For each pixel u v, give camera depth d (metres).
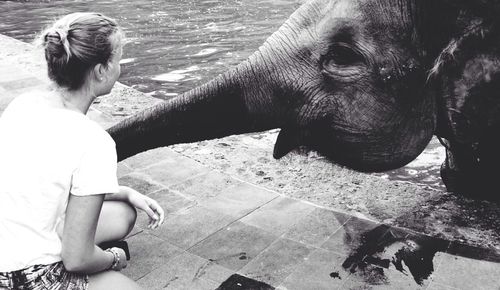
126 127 3.21
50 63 1.88
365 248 3.55
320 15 3.17
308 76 3.18
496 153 3.64
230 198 4.29
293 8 14.14
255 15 13.41
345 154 3.38
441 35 3.04
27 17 14.35
